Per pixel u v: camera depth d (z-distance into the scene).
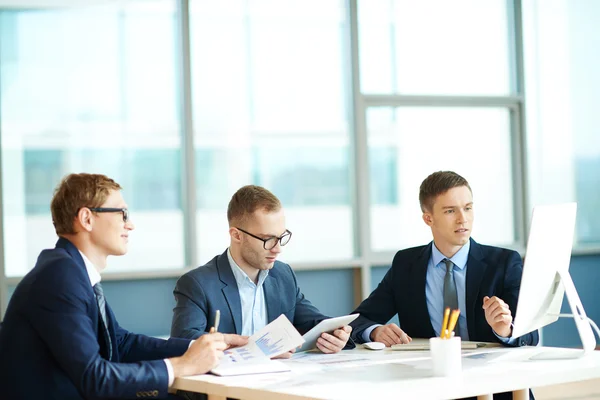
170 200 5.10
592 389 4.57
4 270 4.80
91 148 4.97
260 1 5.27
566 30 5.91
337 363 2.29
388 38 5.57
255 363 2.21
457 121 5.71
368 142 5.52
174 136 5.11
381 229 5.54
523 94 5.81
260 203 2.64
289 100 5.34
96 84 4.97
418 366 2.19
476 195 5.76
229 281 2.69
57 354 2.06
